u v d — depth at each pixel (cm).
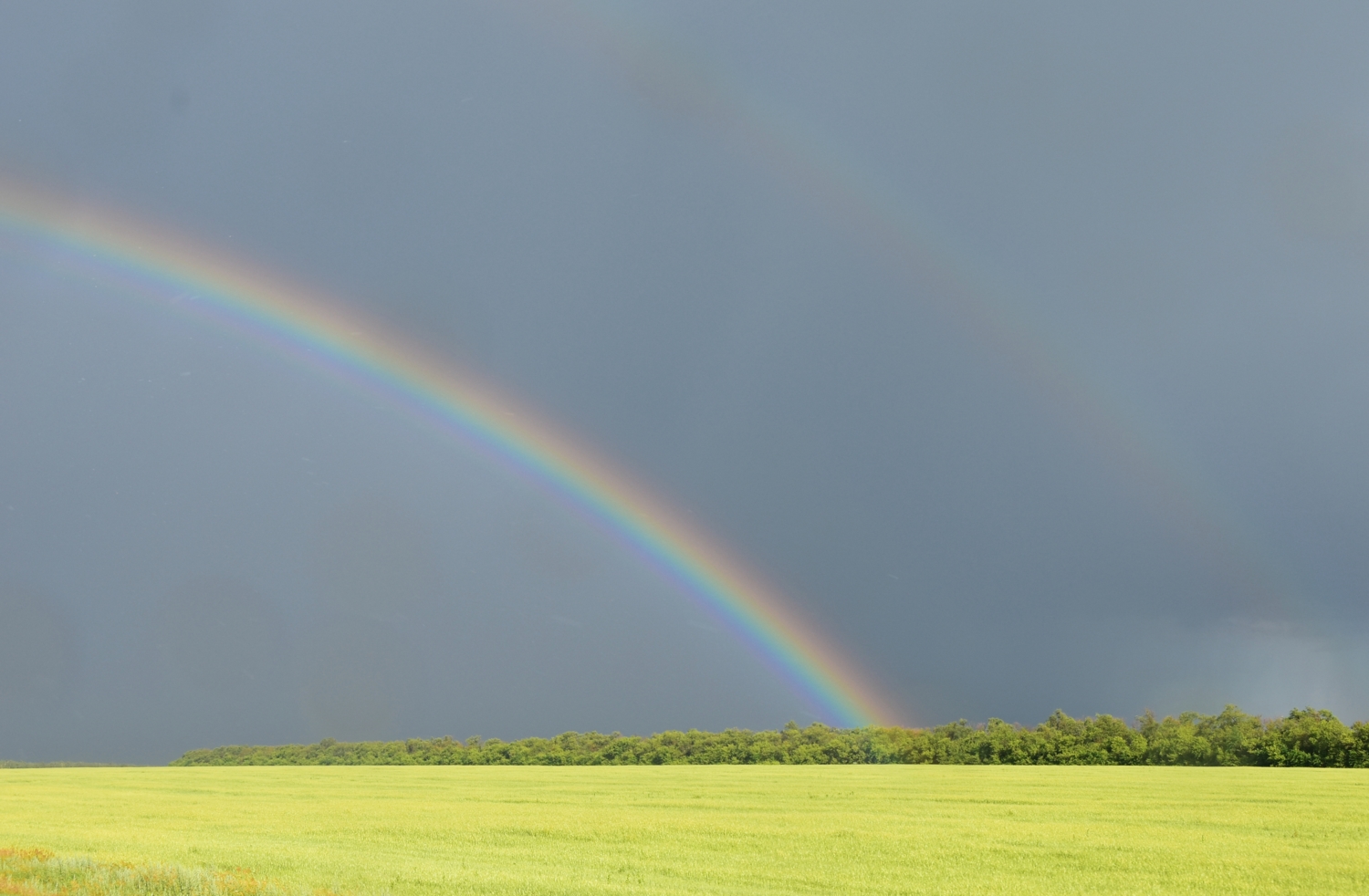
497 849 3641
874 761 14125
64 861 2850
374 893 2520
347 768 11681
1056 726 13400
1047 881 2956
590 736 16212
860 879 2992
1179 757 12000
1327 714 11869
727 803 5569
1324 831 4088
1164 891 2811
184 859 3234
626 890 2719
